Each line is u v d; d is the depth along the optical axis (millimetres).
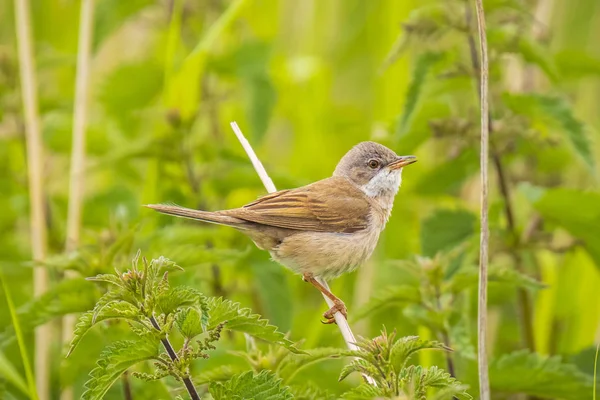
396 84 13477
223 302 6188
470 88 11164
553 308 11828
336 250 10281
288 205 10141
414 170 14031
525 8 10797
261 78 12391
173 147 11484
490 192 13109
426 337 9664
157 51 13977
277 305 11062
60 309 8352
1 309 11344
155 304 5879
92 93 13930
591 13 14633
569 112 10078
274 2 15016
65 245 12008
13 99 13000
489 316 11797
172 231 9680
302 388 7488
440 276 8844
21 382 8695
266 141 15125
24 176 13211
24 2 11945
